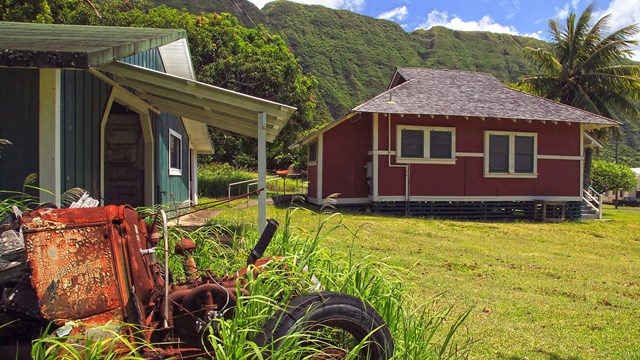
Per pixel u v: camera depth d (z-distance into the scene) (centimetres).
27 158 536
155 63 1140
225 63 2995
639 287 754
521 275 811
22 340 312
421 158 1800
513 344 474
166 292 299
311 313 308
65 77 592
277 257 372
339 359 330
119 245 296
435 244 1107
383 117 1781
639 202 3706
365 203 1847
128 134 998
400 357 338
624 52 2634
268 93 3089
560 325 541
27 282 295
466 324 526
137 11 2669
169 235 509
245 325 299
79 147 638
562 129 1927
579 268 903
